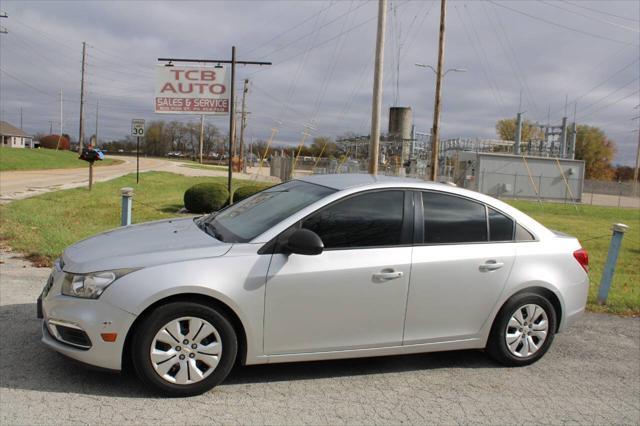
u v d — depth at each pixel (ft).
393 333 14.61
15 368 13.71
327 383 14.23
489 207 16.11
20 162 133.80
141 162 228.63
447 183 16.51
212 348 12.89
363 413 12.65
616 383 15.49
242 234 14.21
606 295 24.70
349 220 14.44
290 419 12.08
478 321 15.52
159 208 57.11
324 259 13.82
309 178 17.43
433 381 14.83
